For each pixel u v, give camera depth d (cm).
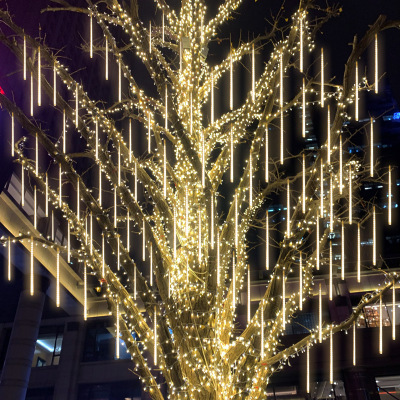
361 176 816
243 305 3294
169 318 769
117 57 888
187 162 877
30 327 3169
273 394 2831
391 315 3073
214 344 775
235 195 856
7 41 812
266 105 862
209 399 739
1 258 3011
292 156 827
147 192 934
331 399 2803
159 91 813
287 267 786
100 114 845
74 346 3597
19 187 2780
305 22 820
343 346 2902
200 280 795
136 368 802
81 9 853
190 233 850
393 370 2800
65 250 798
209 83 992
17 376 3056
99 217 815
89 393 3472
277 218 4603
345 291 3238
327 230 743
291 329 3145
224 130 1016
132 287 769
